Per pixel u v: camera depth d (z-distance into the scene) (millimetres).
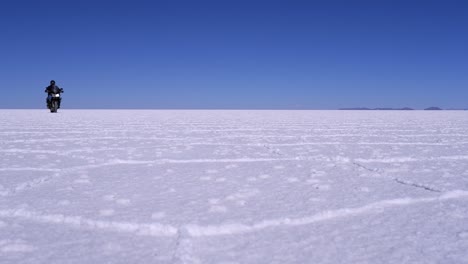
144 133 8758
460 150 5734
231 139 7410
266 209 2592
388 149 5848
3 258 1821
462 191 3055
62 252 1896
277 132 9039
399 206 2699
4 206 2678
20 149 5797
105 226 2281
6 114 20125
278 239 2068
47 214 2479
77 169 4156
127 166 4359
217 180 3539
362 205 2678
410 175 3768
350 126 11305
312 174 3811
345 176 3742
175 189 3191
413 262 1780
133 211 2545
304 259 1813
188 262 1767
